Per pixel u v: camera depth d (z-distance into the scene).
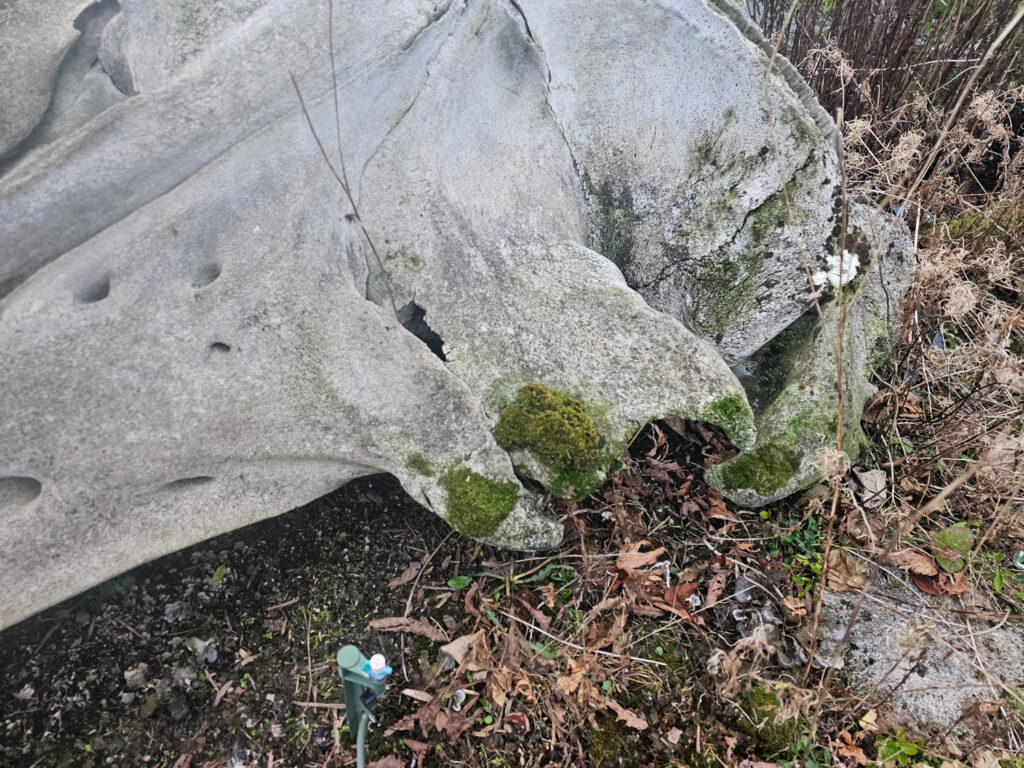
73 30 2.17
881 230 2.78
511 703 2.02
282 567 2.31
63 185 1.87
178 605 2.19
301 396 2.05
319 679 2.09
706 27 2.32
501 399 2.21
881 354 2.88
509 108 2.49
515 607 2.23
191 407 1.95
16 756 1.88
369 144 2.22
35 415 1.79
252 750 1.96
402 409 2.09
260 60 2.02
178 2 2.04
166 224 1.97
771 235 2.50
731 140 2.45
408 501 2.49
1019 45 3.68
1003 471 2.30
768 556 2.40
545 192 2.53
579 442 2.08
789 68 2.39
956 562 2.33
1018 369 2.53
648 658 2.13
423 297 2.28
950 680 2.10
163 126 1.93
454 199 2.34
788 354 2.69
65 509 1.84
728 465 2.37
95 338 1.87
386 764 1.90
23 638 2.08
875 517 2.51
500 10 2.34
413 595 2.26
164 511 1.99
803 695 1.94
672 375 2.23
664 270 2.67
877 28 3.85
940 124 3.61
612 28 2.39
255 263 2.05
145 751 1.93
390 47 2.18
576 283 2.39
